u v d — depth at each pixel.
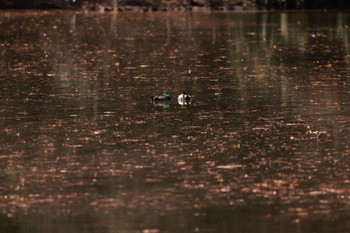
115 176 54.06
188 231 45.06
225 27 157.25
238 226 45.69
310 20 173.50
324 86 85.88
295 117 70.19
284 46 125.00
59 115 71.88
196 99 79.00
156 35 142.62
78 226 45.88
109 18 179.12
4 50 121.88
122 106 75.69
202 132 65.06
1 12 196.12
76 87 86.44
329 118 69.50
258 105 75.69
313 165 55.97
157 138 63.28
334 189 51.34
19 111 73.81
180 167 55.78
